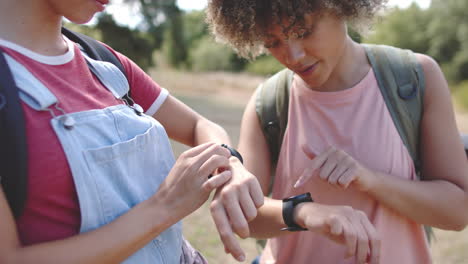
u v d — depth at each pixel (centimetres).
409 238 145
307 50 130
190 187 91
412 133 142
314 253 145
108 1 92
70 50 97
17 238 77
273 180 165
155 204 90
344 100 144
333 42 131
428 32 1941
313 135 148
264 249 170
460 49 1797
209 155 94
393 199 133
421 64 142
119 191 91
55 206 81
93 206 84
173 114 136
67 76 92
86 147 86
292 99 152
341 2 127
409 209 135
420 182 137
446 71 1725
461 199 135
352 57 147
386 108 142
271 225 125
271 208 125
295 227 118
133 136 98
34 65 86
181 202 90
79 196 82
